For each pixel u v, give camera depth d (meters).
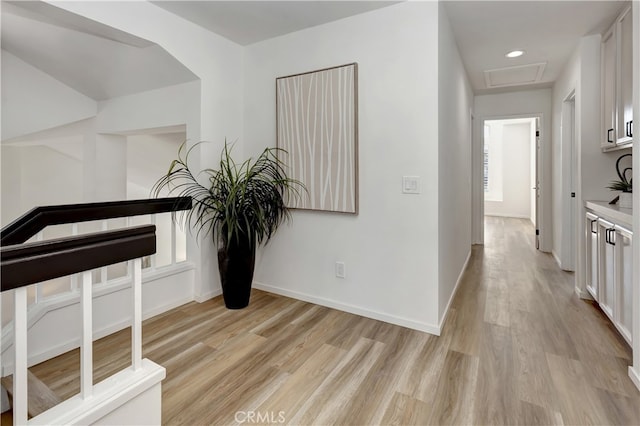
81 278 1.12
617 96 2.58
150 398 1.30
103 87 3.38
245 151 3.27
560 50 3.35
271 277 3.25
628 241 2.12
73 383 1.83
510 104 5.11
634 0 1.85
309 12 2.56
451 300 3.00
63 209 2.03
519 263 4.33
